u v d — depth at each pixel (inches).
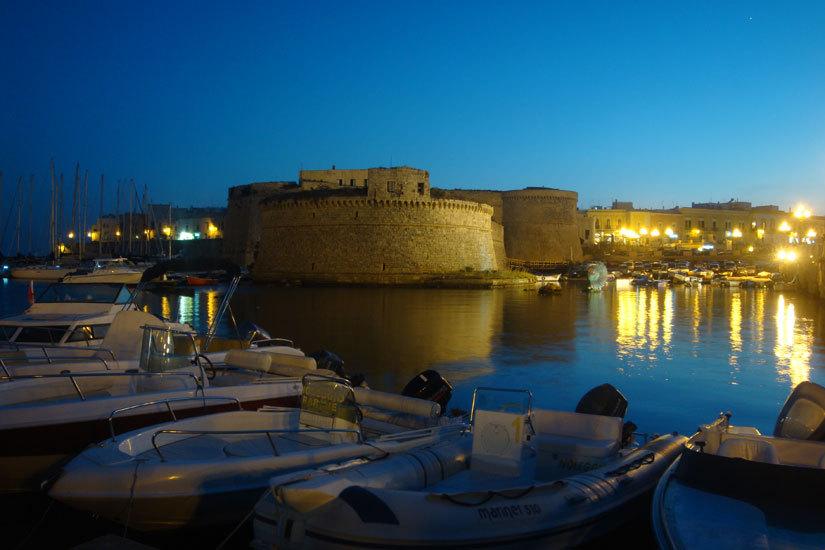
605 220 5118.1
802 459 296.5
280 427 361.4
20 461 324.2
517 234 4151.1
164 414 366.0
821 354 962.7
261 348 560.1
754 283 2834.6
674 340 1107.9
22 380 384.2
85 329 555.5
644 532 300.5
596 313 1600.6
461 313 1547.7
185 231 4785.9
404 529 226.2
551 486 264.7
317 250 2812.5
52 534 306.8
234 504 285.1
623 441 360.5
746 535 223.8
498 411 295.3
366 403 395.2
